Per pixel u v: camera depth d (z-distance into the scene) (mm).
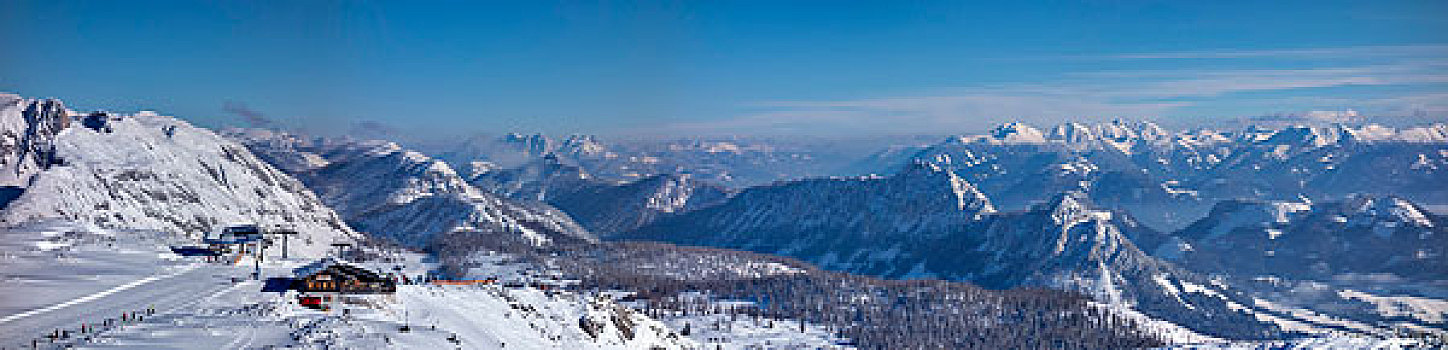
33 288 162375
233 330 122000
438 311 154625
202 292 158375
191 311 136875
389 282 163500
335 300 150375
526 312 178125
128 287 168000
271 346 113500
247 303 144750
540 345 156625
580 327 182875
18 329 125188
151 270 191500
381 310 147125
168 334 118500
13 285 164250
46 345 113688
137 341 114688
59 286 166500
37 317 135375
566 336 172000
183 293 157875
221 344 114312
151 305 145250
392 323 135250
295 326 125250
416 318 145625
